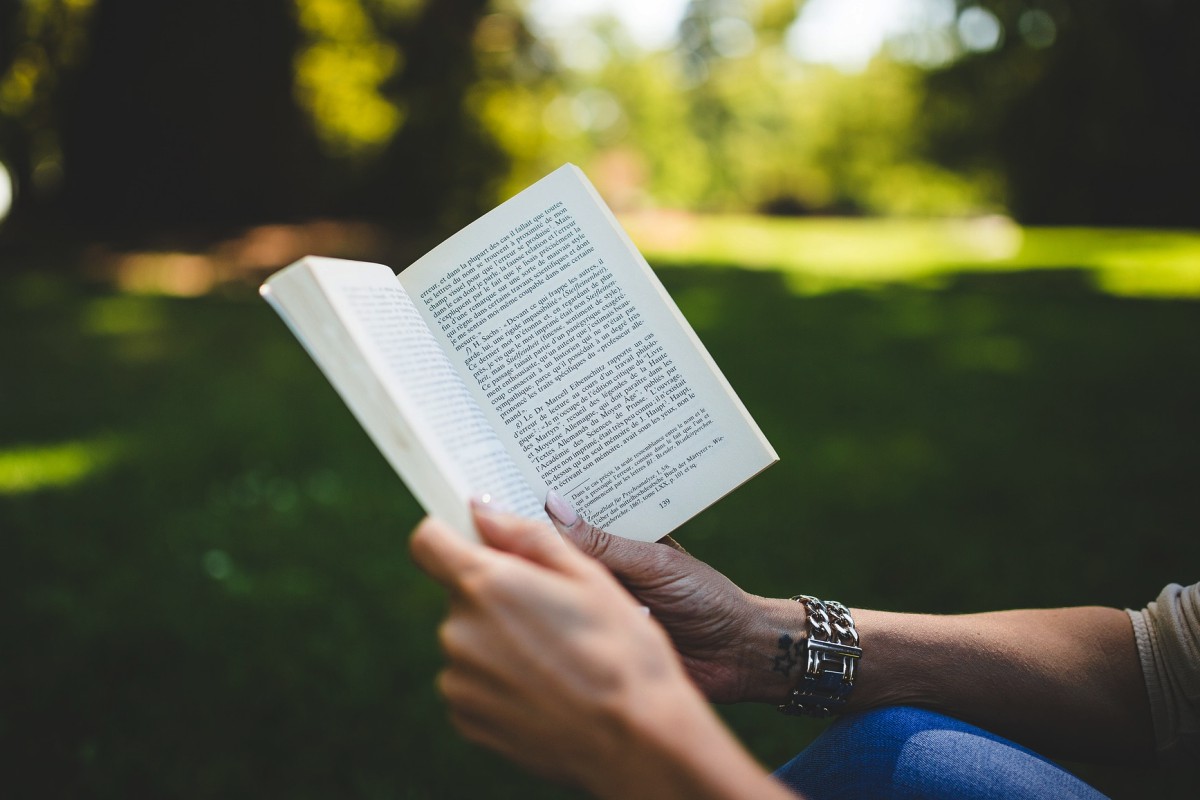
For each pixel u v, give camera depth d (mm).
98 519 4254
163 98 15672
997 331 9812
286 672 2848
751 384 7344
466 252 1015
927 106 25453
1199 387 6859
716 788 512
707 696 1001
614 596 571
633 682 532
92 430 5957
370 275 815
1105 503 4340
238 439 5707
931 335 9711
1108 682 964
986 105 24219
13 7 15414
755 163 46500
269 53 15609
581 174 1034
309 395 7090
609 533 985
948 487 4668
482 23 18125
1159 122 22250
